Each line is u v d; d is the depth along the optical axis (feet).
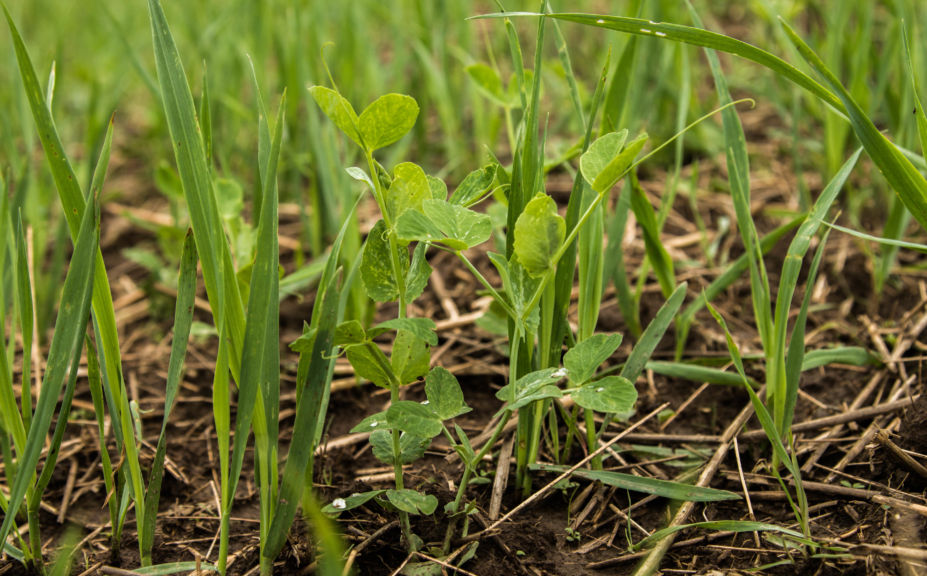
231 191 3.08
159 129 4.91
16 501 2.36
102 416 2.51
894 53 3.63
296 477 2.37
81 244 2.34
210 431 3.04
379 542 2.54
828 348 3.13
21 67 2.28
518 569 2.51
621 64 2.87
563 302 2.58
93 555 2.64
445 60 4.56
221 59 4.67
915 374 2.96
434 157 4.78
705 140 4.35
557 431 2.73
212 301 2.36
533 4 5.71
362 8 4.99
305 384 2.35
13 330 2.74
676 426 2.92
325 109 2.25
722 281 3.01
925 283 3.32
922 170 2.97
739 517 2.62
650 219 2.91
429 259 3.81
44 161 4.04
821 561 2.46
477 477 2.72
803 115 4.37
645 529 2.61
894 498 2.55
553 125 4.88
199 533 2.69
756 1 4.29
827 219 3.77
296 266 3.89
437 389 2.42
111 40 5.94
